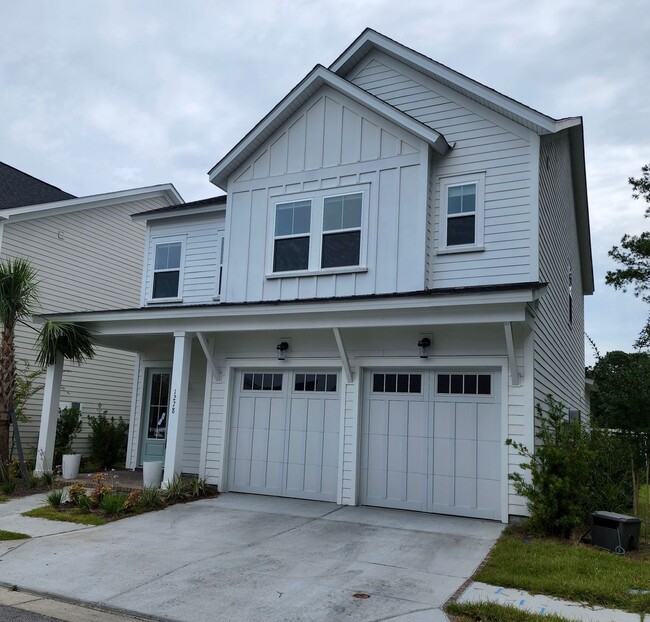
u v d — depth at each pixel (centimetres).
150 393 1508
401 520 941
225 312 1095
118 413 1955
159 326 1186
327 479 1101
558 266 1321
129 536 838
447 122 1128
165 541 812
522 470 923
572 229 1695
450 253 1073
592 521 805
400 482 1032
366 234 1117
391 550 771
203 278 1448
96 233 1873
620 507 952
